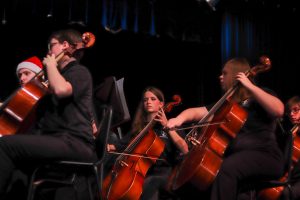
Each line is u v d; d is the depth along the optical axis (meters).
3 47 5.11
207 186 2.47
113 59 5.85
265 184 2.57
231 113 2.57
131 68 5.95
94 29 5.50
